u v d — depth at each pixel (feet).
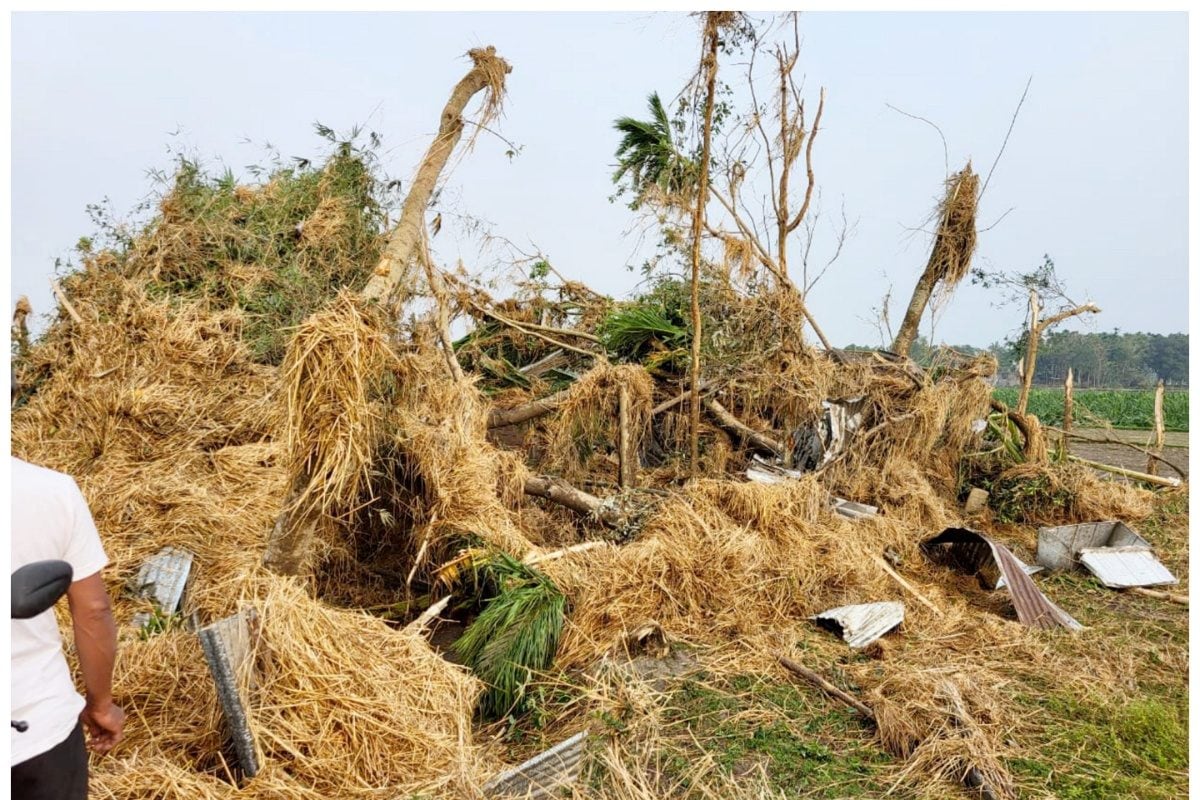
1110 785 10.34
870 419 25.45
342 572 15.37
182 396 18.84
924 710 11.59
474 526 15.15
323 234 24.27
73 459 16.89
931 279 33.14
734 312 26.99
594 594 14.47
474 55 17.78
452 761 9.27
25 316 22.07
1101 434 59.06
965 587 19.08
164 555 13.67
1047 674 13.75
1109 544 21.63
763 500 18.31
